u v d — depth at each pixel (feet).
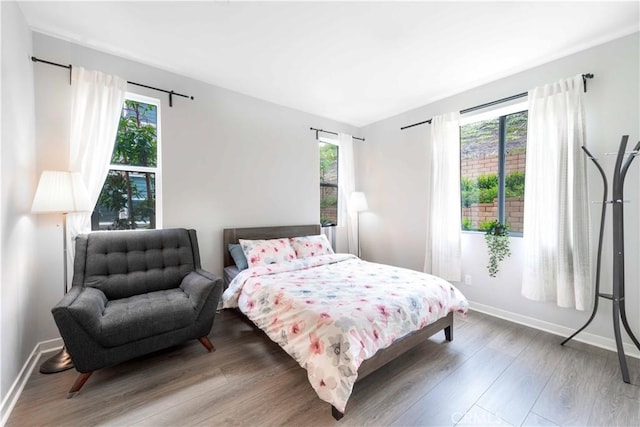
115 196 8.26
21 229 5.82
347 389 4.48
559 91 7.64
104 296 6.45
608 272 7.07
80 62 7.38
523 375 5.97
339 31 6.91
